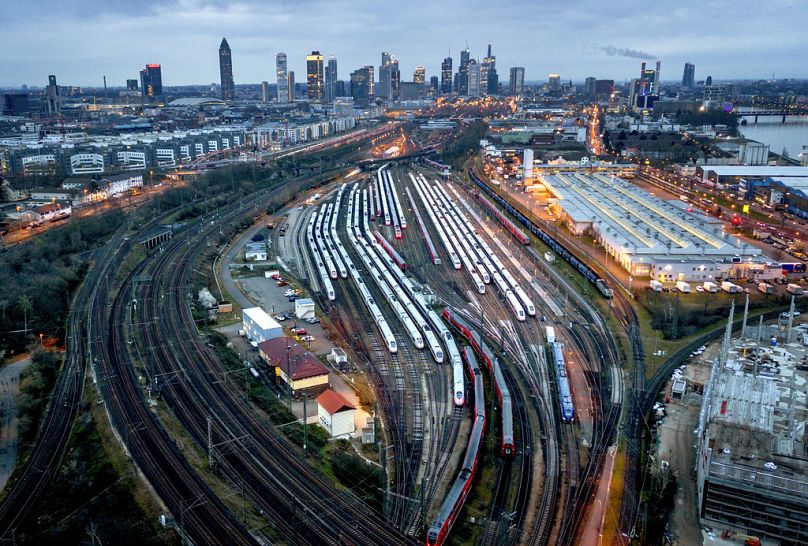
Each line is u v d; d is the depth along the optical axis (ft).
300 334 574.56
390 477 376.27
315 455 389.80
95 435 405.18
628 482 381.60
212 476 364.79
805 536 325.01
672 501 363.76
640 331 600.80
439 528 318.04
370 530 327.26
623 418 452.35
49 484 366.22
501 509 354.33
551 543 328.70
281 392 469.16
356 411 441.68
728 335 481.05
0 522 335.47
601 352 556.92
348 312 642.22
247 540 313.94
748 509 333.83
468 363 515.50
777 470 341.00
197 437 403.54
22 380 478.59
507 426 421.18
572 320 627.87
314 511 338.95
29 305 575.38
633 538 334.44
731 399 425.69
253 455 386.11
